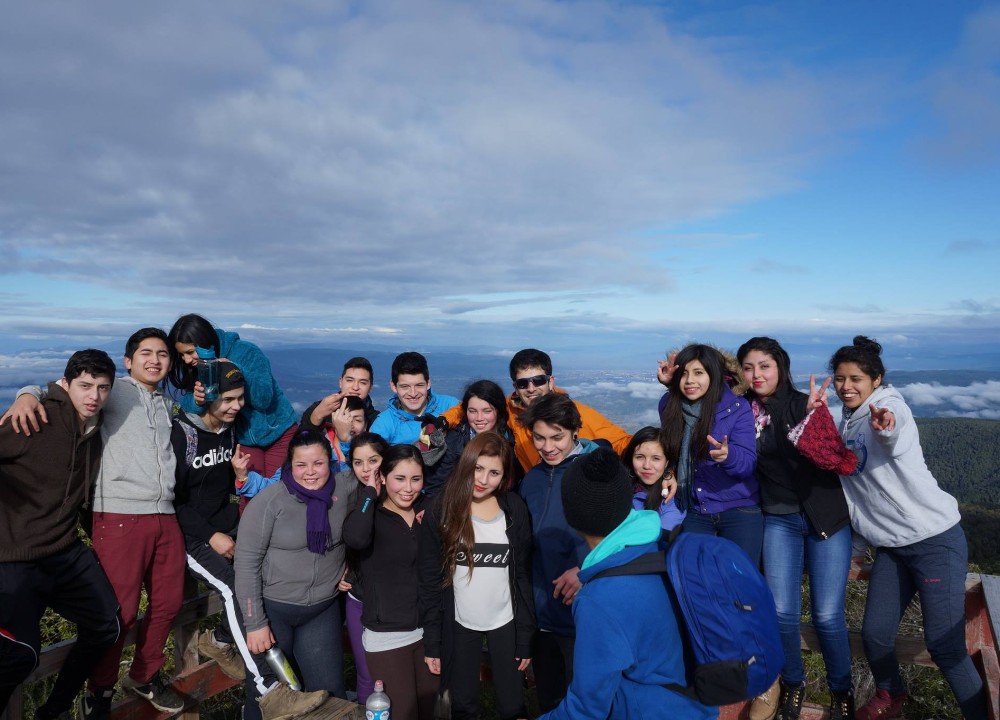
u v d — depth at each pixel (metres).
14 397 2.65
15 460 2.56
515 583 3.02
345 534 3.17
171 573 3.14
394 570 3.26
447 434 3.75
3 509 2.59
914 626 3.96
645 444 3.35
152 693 3.25
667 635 1.81
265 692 3.12
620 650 1.72
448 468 3.69
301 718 2.74
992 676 3.03
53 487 2.63
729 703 1.65
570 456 3.03
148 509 3.00
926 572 2.84
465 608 3.03
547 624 2.98
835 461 2.81
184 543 3.25
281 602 3.21
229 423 3.48
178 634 3.63
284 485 3.23
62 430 2.65
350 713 2.80
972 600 3.31
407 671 3.25
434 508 3.05
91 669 2.87
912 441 2.82
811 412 2.89
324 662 3.33
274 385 3.97
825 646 3.10
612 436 3.55
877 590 3.04
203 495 3.35
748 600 1.70
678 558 1.81
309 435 3.20
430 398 4.20
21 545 2.55
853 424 3.05
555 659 3.00
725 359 3.28
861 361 2.99
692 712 1.75
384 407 4.27
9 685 2.57
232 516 3.51
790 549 3.15
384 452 3.27
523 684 3.10
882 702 3.05
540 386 3.51
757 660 1.66
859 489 3.02
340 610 3.74
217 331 3.74
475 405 3.54
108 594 2.85
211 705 5.25
